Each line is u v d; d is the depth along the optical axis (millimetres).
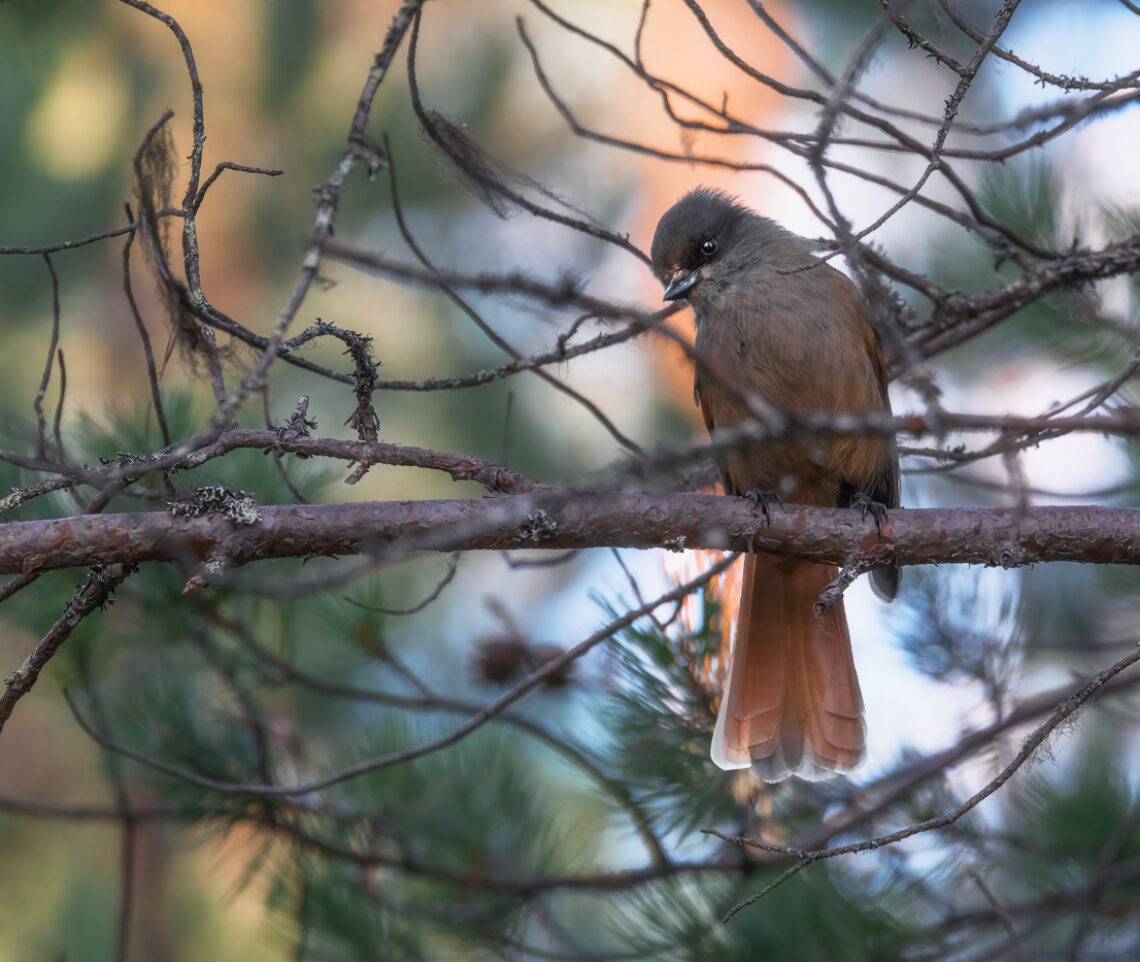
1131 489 10039
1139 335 10180
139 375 17391
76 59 17750
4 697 6930
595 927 11234
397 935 9258
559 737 9969
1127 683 9539
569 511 7301
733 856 9227
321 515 7027
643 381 17156
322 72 17688
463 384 7574
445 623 15422
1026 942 9234
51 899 15086
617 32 17750
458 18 17781
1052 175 10258
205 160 17484
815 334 9766
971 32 7383
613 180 17781
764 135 7773
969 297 9141
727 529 7566
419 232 16875
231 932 15227
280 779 9797
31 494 6844
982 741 9570
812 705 9531
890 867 9562
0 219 17188
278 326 5113
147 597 9047
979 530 7504
